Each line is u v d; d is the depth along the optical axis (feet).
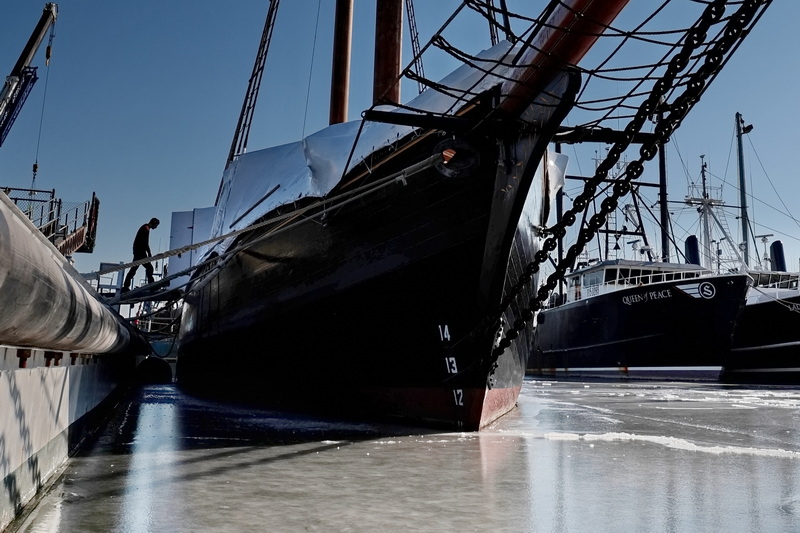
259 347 32.78
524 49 17.10
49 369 12.09
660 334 81.00
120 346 22.95
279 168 29.12
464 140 20.63
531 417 28.86
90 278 20.02
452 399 23.04
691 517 9.80
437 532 8.80
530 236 26.61
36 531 8.61
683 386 69.51
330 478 12.97
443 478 13.07
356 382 26.32
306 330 27.96
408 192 23.25
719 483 12.75
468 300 22.62
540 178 27.86
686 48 12.02
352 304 25.58
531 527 9.11
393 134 23.20
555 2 13.74
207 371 43.52
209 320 40.73
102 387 24.08
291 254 28.17
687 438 21.06
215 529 8.86
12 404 9.01
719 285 75.66
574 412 32.35
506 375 27.55
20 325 7.27
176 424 23.85
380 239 24.36
